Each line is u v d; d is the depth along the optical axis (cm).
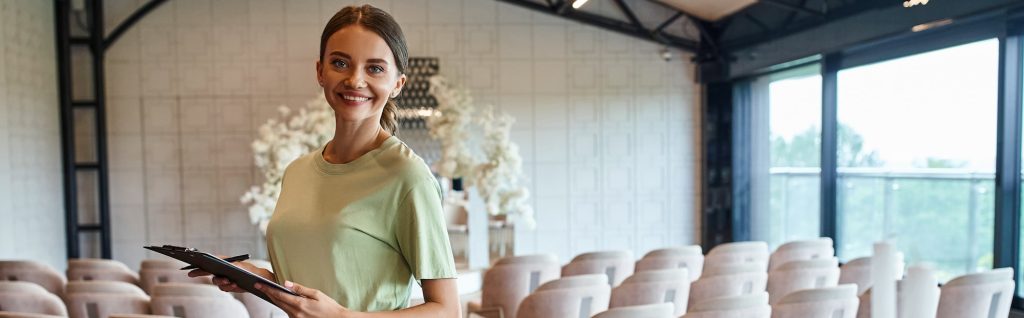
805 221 849
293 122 755
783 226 893
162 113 935
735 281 507
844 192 795
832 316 411
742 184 963
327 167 154
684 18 976
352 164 152
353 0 947
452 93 792
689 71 995
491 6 967
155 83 934
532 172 982
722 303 365
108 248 914
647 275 485
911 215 705
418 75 952
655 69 993
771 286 538
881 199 741
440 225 149
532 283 572
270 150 761
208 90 939
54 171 864
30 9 799
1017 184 600
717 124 977
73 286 444
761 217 937
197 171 944
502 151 775
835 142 798
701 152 998
